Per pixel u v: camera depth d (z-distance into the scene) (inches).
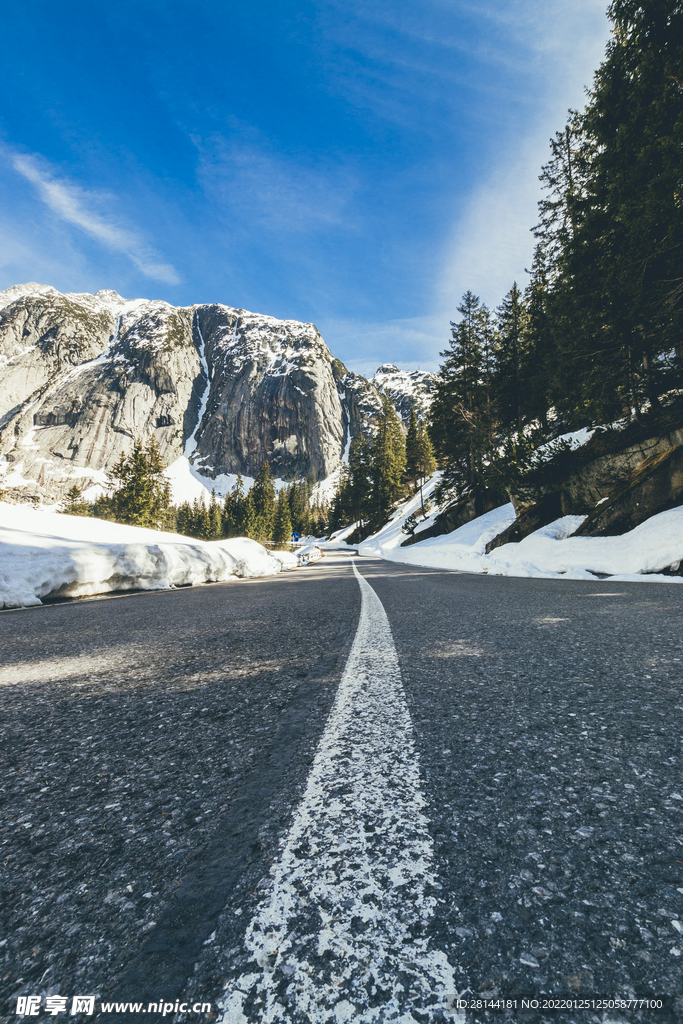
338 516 3422.7
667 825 30.9
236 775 41.4
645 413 413.7
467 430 934.4
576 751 43.4
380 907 24.1
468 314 970.1
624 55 351.3
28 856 29.8
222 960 21.1
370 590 258.7
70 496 2815.0
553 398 493.7
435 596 206.4
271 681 75.7
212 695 68.8
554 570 311.4
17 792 39.5
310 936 22.3
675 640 91.0
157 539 412.5
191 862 28.6
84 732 54.6
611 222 382.6
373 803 35.2
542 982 19.4
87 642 123.3
